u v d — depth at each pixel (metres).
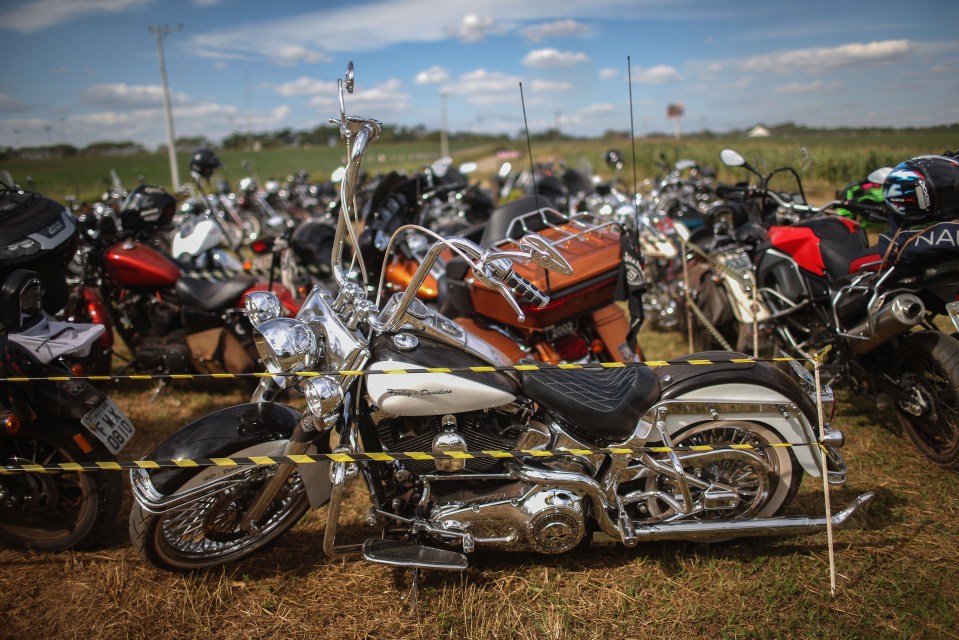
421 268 2.18
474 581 2.62
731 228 5.23
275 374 2.28
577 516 2.39
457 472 2.47
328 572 2.74
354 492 3.38
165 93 28.31
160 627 2.46
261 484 2.70
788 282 3.89
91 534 2.81
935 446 3.34
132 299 4.58
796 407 2.54
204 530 2.69
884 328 3.19
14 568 2.79
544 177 7.50
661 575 2.63
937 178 3.04
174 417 4.39
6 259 3.29
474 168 6.45
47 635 2.43
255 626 2.45
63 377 2.68
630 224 5.20
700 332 5.33
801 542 2.78
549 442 2.45
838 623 2.34
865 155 10.05
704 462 2.49
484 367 2.29
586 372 2.58
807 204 4.75
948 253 2.98
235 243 7.90
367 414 2.44
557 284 3.50
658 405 2.49
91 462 2.73
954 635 2.26
